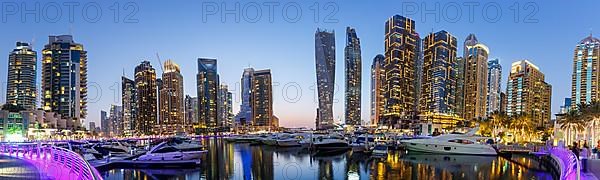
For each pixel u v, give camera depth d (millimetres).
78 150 62531
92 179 12375
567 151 42312
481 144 74250
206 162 66125
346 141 94562
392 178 49406
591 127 81125
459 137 76750
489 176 49875
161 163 55750
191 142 77438
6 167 29125
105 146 70562
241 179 49594
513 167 57875
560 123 93188
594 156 40062
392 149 87375
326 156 79312
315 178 50656
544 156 59344
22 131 167625
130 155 61250
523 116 132125
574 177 19734
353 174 53250
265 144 129125
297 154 85812
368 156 75875
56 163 23500
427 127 197250
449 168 57156
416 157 72562
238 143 146500
